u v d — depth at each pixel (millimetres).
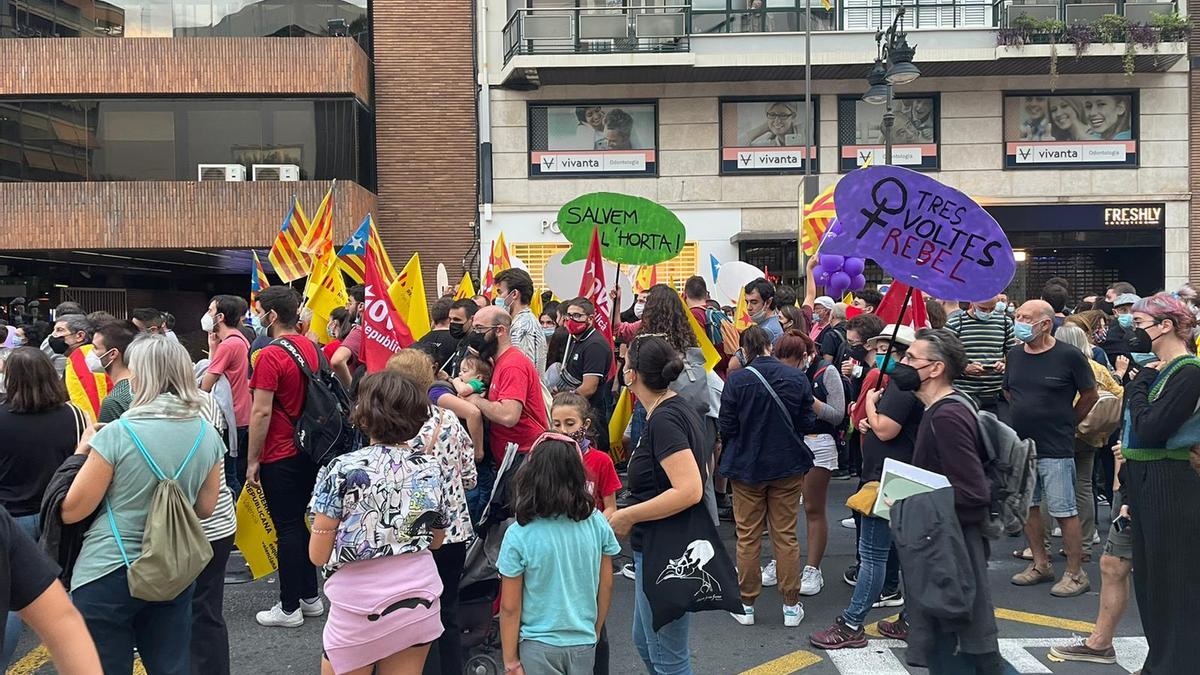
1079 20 16594
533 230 17609
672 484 3389
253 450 4711
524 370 4383
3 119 16297
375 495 3012
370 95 17734
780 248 17812
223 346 6328
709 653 4617
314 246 8305
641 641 3695
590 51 16703
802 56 16375
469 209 17812
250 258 18578
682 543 3424
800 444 4836
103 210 15977
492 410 4238
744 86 17453
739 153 17531
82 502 3104
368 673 3135
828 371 5504
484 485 4457
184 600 3363
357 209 16406
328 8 17562
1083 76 17250
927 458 3590
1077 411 5516
